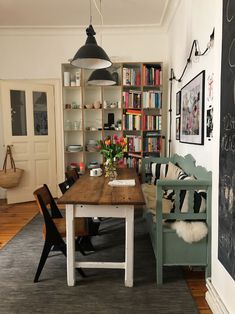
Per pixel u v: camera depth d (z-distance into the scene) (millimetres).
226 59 1557
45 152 4766
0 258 2561
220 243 1690
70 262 2072
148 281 2154
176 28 3777
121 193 2195
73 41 4574
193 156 2910
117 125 4559
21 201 4602
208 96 2396
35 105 4645
